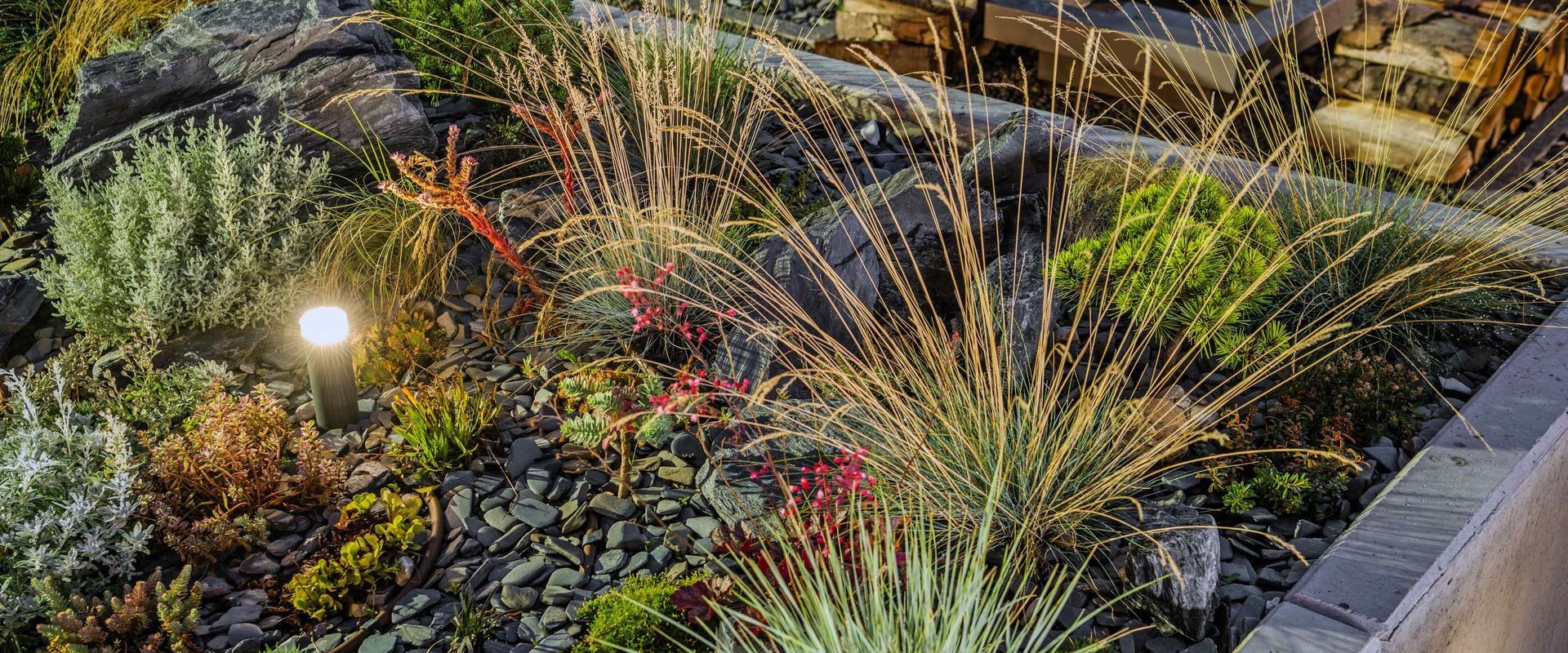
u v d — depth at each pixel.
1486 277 4.59
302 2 5.21
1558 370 4.06
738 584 3.08
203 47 5.05
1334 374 4.05
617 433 3.74
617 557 3.46
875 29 7.83
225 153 4.48
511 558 3.48
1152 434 3.73
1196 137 6.49
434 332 4.37
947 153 5.61
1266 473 3.69
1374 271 4.39
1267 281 4.11
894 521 3.35
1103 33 6.98
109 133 4.96
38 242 4.96
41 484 3.54
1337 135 6.86
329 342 3.82
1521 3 6.90
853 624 2.79
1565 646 4.83
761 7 8.17
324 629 3.24
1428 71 6.55
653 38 5.17
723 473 3.61
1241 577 3.40
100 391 4.07
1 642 3.18
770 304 4.07
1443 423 3.94
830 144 5.71
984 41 7.77
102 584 3.37
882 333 4.17
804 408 3.78
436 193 4.05
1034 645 3.15
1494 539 3.47
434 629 3.22
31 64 6.03
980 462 3.42
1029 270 4.45
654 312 4.08
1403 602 3.10
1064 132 5.39
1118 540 3.44
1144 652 3.18
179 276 4.40
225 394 3.97
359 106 5.00
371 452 3.92
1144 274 4.08
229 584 3.39
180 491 3.66
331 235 4.62
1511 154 7.02
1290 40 6.78
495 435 3.96
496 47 5.45
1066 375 4.12
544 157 5.26
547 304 4.26
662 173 4.45
